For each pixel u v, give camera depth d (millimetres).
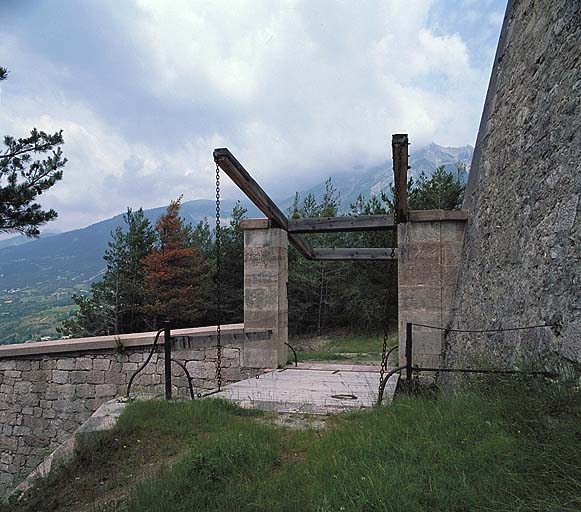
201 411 4703
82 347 8414
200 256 21531
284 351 8820
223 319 21641
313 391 6098
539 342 3992
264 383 6797
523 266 4715
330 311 19766
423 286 7859
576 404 2760
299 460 3395
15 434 8578
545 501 1998
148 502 2779
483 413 3191
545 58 4871
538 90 4938
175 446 3982
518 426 2797
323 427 4258
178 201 22312
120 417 4617
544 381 3328
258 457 3361
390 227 8242
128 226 22094
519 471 2326
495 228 5914
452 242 7820
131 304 21156
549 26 4887
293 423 4453
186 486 2941
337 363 9500
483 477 2375
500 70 6488
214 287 21078
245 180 6777
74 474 3760
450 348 7316
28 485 3973
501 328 5133
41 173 11016
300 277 19047
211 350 8438
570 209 3850
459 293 7410
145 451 3957
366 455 3025
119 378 8359
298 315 19766
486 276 6047
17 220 10781
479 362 4949
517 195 5191
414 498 2355
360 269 18422
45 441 8422
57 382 8500
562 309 3689
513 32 6098
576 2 4309
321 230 8797
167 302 20250
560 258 3885
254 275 8703
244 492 2799
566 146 4109
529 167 4910
